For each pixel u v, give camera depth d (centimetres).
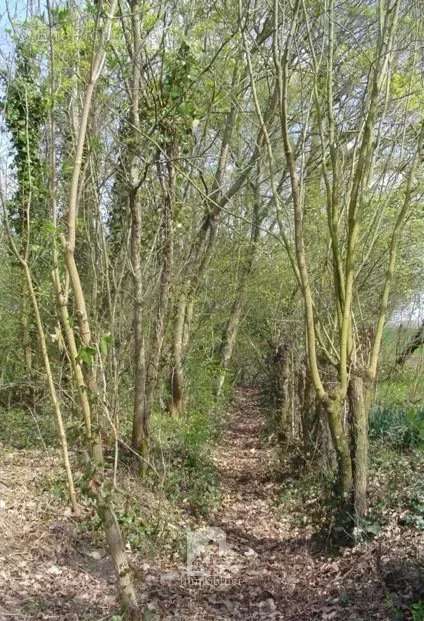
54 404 888
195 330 1716
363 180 836
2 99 969
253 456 1548
